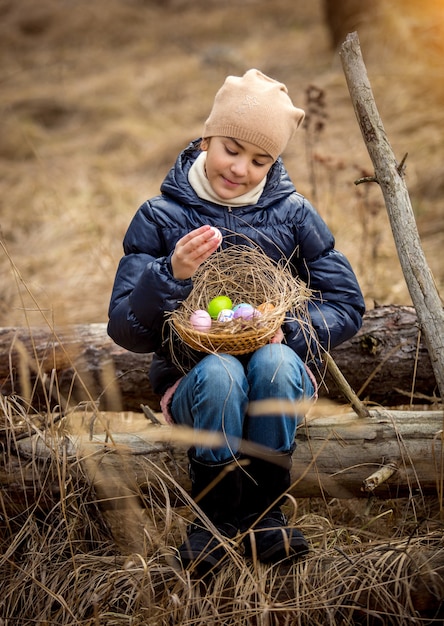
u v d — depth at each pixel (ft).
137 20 40.78
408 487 8.36
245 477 7.77
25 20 40.55
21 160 24.77
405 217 8.57
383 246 16.07
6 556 8.09
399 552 7.64
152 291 7.48
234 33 37.19
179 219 8.14
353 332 8.42
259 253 7.88
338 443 8.39
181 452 8.46
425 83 23.93
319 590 7.44
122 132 25.77
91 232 18.47
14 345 10.22
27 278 16.69
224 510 7.62
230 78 7.94
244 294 8.00
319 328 8.14
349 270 8.51
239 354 7.38
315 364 8.23
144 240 8.14
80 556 8.20
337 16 28.07
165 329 7.96
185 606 7.22
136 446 8.54
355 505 8.98
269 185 8.27
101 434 8.84
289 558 7.64
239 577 7.54
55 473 8.40
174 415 7.94
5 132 26.32
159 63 33.50
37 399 10.27
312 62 29.63
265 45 33.55
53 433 8.56
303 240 8.38
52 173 23.09
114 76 31.94
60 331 10.35
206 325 7.32
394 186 8.65
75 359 10.19
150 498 8.29
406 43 25.94
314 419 8.62
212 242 7.17
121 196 20.71
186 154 8.43
